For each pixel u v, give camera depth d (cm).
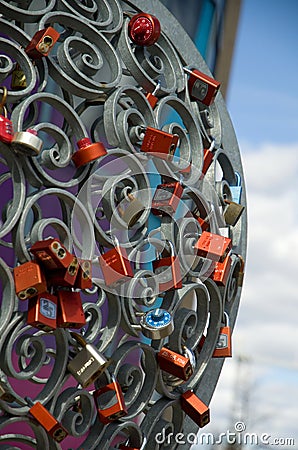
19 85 170
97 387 184
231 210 221
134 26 198
